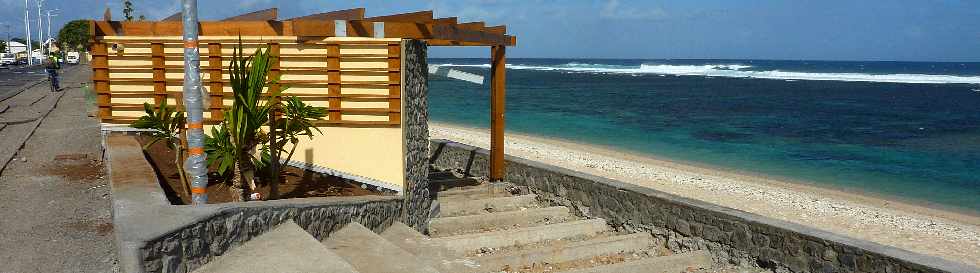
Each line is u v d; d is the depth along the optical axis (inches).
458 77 366.3
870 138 1040.8
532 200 412.5
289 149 321.1
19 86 1125.7
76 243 212.2
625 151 892.0
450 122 1312.7
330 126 313.9
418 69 331.3
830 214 499.5
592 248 304.5
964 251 403.5
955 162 804.0
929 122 1262.3
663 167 738.8
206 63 309.4
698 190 589.0
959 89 2122.3
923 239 430.3
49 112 667.4
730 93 2057.1
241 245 200.7
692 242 305.1
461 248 301.7
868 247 233.0
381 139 312.8
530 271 280.2
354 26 284.7
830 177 700.0
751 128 1186.6
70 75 1584.6
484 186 429.1
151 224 172.6
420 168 339.3
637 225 338.0
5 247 206.8
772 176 700.0
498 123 436.1
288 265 183.5
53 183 304.5
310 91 309.9
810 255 252.1
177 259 169.8
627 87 2429.9
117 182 231.8
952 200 584.1
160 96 324.8
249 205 207.5
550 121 1321.4
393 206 304.3
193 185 216.5
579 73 3860.7
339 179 316.2
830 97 1859.0
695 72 3745.1
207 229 183.8
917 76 2893.7
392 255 228.7
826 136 1069.1
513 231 320.5
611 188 354.0
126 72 323.9
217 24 306.3
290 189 292.8
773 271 267.7
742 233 280.5
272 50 305.9
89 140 452.8
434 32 303.0
